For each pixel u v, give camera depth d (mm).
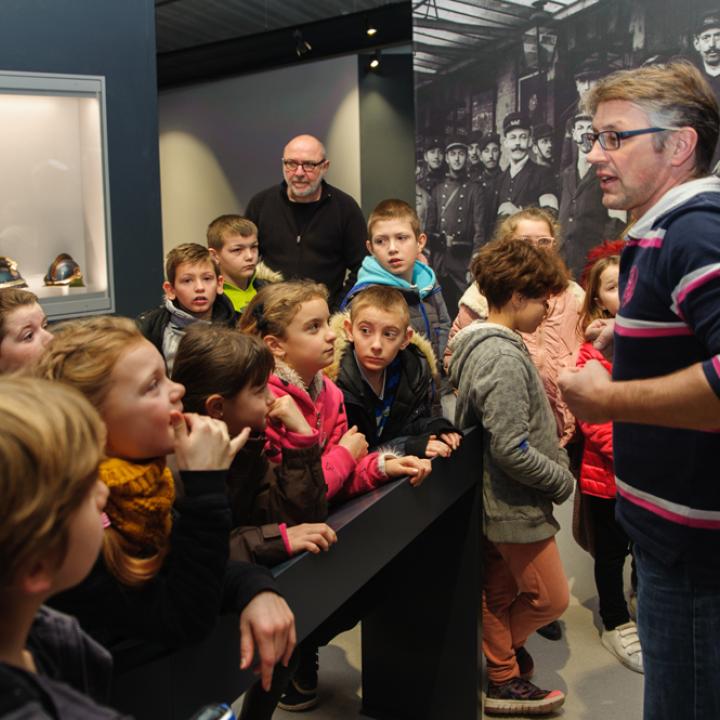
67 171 4406
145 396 1343
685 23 5398
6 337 2383
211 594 1321
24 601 836
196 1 8188
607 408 1698
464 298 3982
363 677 2900
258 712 2156
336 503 2229
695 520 1752
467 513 2701
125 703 1314
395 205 3582
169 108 10141
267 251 4812
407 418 2740
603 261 3299
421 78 6273
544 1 5793
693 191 1705
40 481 782
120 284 4535
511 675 2920
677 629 1821
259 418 1768
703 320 1595
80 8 4242
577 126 5828
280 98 8930
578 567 4004
